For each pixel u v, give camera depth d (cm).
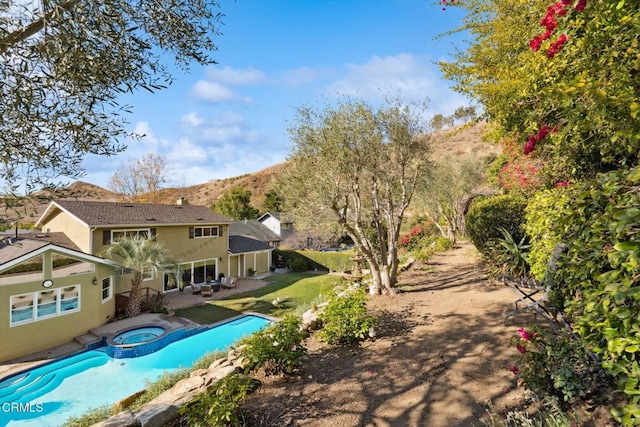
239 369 493
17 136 275
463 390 390
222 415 334
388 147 810
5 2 234
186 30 317
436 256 1435
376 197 861
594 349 168
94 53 266
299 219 806
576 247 179
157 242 1602
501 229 669
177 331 1086
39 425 654
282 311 1325
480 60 515
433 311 682
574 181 444
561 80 292
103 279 1167
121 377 851
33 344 946
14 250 1018
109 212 1555
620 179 163
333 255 2350
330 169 731
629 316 131
